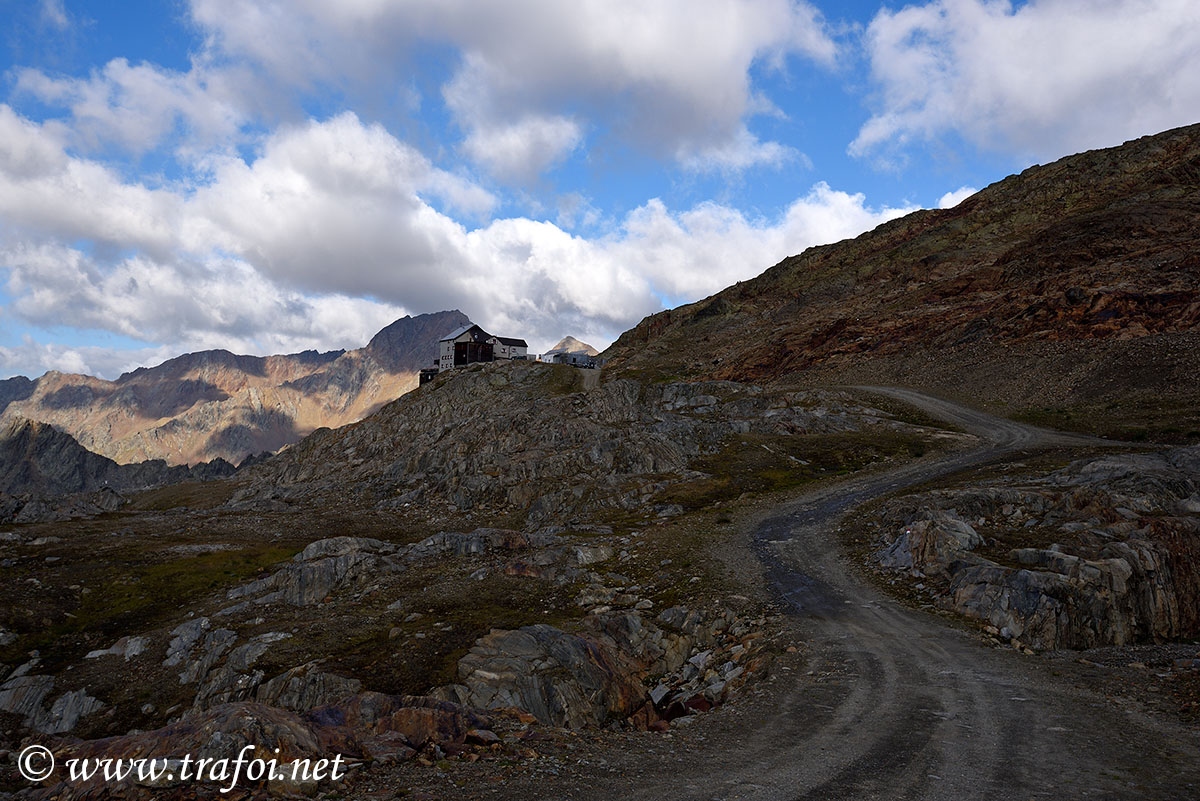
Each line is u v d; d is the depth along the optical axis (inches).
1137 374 3056.1
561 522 2352.4
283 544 2502.5
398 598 1579.7
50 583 2069.4
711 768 515.8
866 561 1422.2
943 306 5113.2
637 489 2479.1
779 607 1180.5
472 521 2642.7
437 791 439.8
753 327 7022.6
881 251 7869.1
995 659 856.3
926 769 502.0
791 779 486.0
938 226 7381.9
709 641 1139.3
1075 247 4923.7
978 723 616.1
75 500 3467.0
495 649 1085.8
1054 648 924.0
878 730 607.8
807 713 677.3
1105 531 1203.2
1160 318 3496.6
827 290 7022.6
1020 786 462.0
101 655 1620.3
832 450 2709.2
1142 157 6574.8
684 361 6535.4
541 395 4471.0
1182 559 1106.7
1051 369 3464.6
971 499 1499.8
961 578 1138.7
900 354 4623.5
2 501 3203.7
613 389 3878.0
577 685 992.9
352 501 3287.4
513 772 491.2
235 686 1238.9
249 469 5236.2
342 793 431.5
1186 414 2544.3
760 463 2632.9
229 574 2162.9
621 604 1327.5
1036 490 1576.0
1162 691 680.4
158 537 2642.7
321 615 1520.7
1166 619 1018.7
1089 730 580.4
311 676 1122.7
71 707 1402.6
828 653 914.1
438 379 5088.6
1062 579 1003.9
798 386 4645.7
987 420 3088.1
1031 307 4141.2
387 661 1150.3
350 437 4749.0
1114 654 880.3
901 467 2406.5
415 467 3516.2
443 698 982.4
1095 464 1673.2
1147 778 466.3
